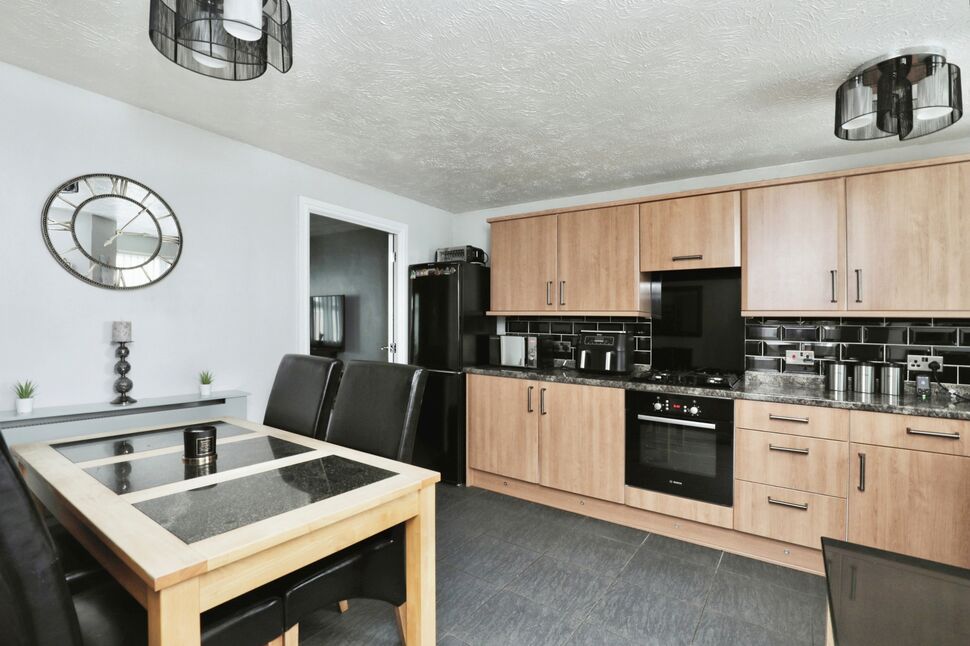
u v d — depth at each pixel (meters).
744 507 2.54
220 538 1.02
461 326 3.65
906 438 2.15
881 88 1.80
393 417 1.80
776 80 2.05
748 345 3.12
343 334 5.64
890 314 2.45
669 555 2.54
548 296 3.54
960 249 2.31
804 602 2.09
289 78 2.09
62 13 1.66
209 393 2.61
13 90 2.04
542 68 1.98
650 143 2.78
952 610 1.17
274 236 3.03
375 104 2.33
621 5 1.57
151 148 2.47
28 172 2.09
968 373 2.54
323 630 1.85
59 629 0.86
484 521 2.97
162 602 0.91
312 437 2.05
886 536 2.20
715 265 2.93
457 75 2.04
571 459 3.11
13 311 2.06
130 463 1.53
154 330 2.50
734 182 3.28
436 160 3.11
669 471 2.76
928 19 1.60
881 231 2.48
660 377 3.09
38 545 0.83
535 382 3.28
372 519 1.32
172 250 2.55
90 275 2.27
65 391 2.20
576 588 2.19
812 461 2.37
